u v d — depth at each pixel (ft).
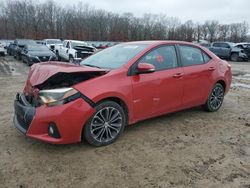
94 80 12.57
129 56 14.42
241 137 14.74
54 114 11.62
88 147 13.03
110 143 13.44
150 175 10.86
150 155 12.44
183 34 224.74
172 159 12.12
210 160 12.12
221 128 15.98
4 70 43.88
